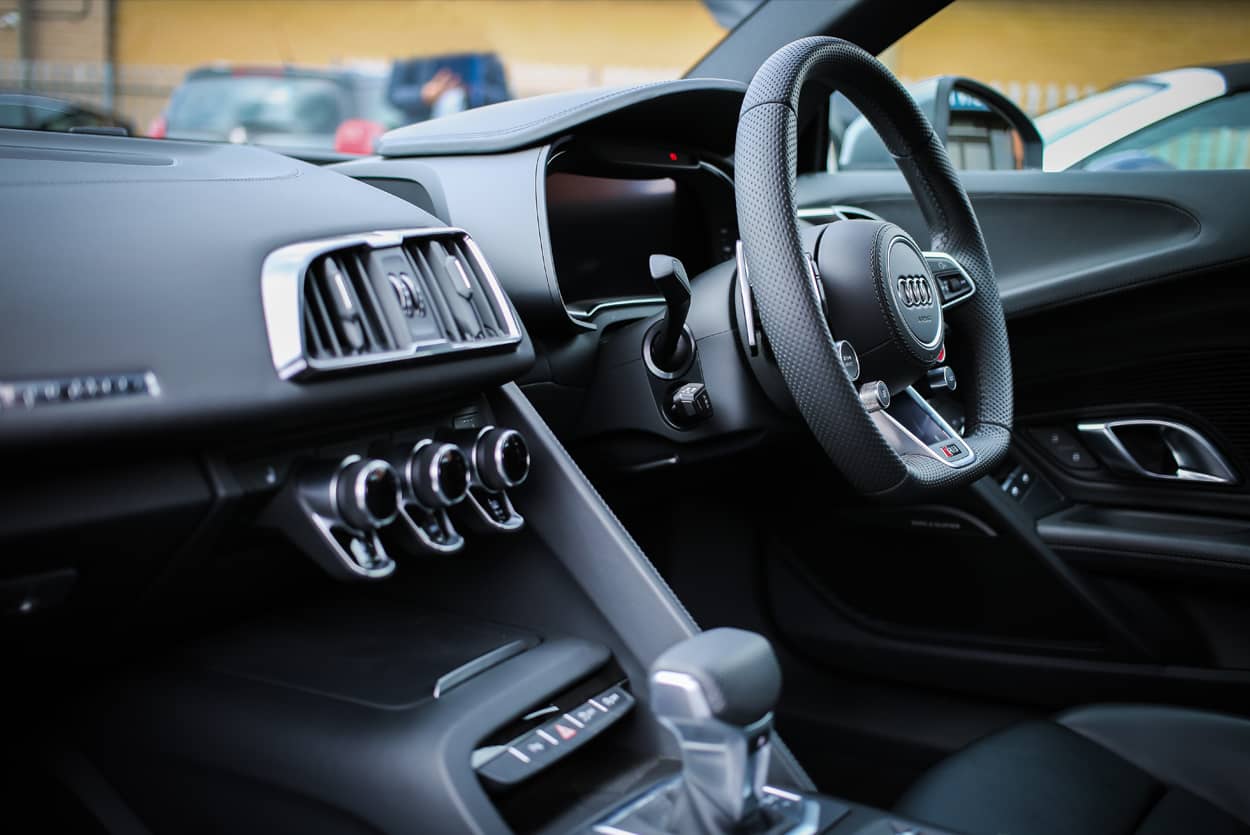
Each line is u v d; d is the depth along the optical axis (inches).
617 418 54.6
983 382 53.1
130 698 39.4
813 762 65.2
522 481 40.5
